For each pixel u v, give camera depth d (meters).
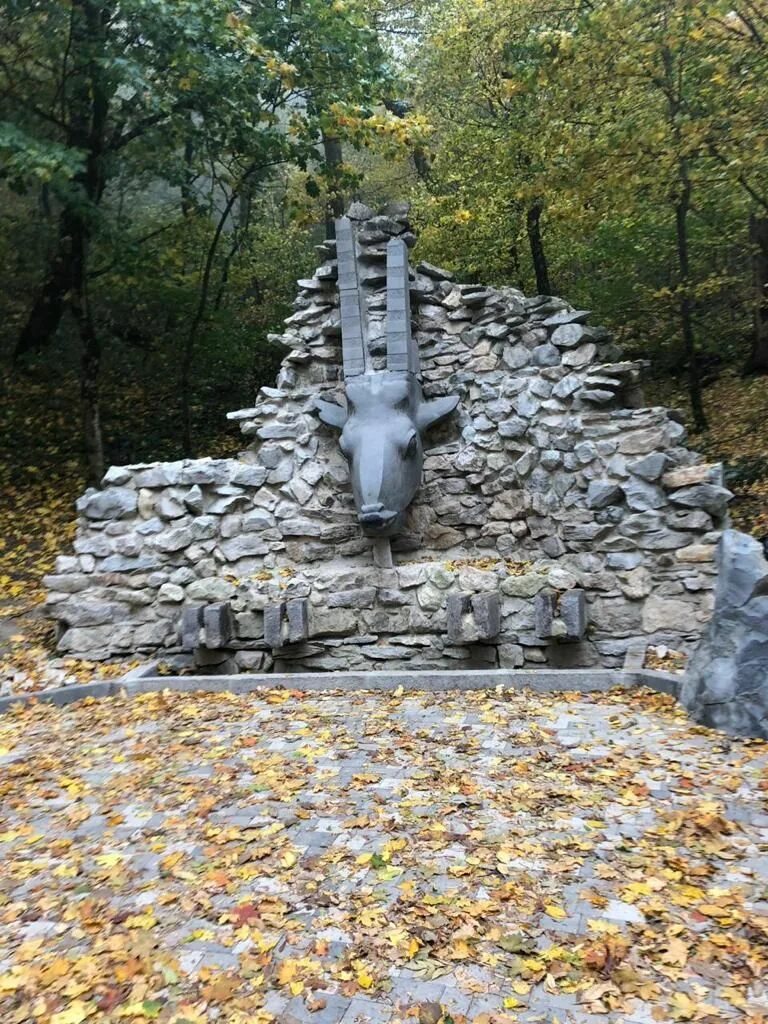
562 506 7.34
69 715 6.43
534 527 7.52
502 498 7.67
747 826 3.96
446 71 13.54
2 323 14.27
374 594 7.47
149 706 6.48
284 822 4.23
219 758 5.25
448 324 8.11
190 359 12.24
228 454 12.05
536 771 4.74
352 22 10.02
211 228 13.59
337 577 7.57
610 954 3.03
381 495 6.90
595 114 10.00
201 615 7.44
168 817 4.41
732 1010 2.75
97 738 5.82
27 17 9.77
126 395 13.61
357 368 7.70
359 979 2.99
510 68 10.43
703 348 13.68
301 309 8.54
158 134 11.27
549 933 3.22
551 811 4.23
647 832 3.96
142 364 14.27
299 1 10.13
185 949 3.23
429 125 10.87
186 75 9.56
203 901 3.54
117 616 7.78
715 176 10.31
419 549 7.88
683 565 6.87
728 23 9.19
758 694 5.09
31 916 3.52
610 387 7.33
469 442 7.80
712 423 11.69
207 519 7.88
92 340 10.80
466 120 13.86
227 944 3.25
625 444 7.18
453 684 6.54
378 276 8.20
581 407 7.39
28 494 11.02
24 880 3.83
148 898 3.62
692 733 5.20
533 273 14.59
